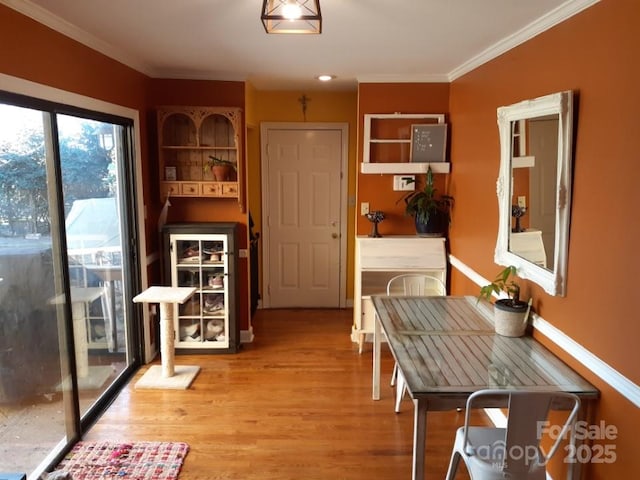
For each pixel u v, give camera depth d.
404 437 2.86
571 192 2.11
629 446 1.72
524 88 2.61
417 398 1.92
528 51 2.56
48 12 2.33
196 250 4.03
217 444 2.76
